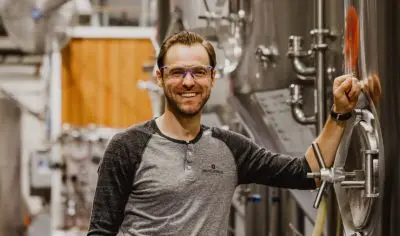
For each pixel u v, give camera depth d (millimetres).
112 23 13508
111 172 2803
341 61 3131
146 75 10570
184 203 2764
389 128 2545
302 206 3926
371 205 2629
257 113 4328
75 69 10523
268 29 3990
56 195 10336
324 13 3328
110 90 10586
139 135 2816
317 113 3369
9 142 10242
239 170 2914
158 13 6172
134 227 2795
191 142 2809
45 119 11289
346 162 2805
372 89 2652
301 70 3537
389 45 2545
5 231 9953
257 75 4203
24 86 14117
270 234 4570
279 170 2928
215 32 4703
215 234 2783
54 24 8977
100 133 10422
